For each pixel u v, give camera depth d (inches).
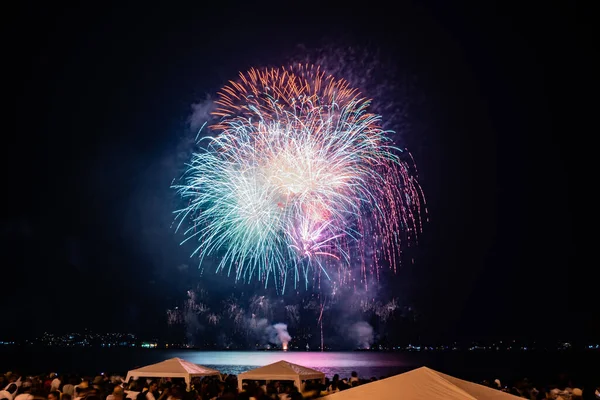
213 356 6328.7
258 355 6894.7
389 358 6200.8
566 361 5280.5
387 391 369.4
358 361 5059.1
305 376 824.3
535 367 4106.8
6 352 7150.6
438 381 378.0
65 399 510.3
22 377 811.4
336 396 376.5
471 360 5659.5
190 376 824.9
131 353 7416.3
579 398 610.5
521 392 741.9
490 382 805.2
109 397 565.3
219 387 677.3
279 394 681.0
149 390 681.0
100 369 3134.8
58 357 5354.3
